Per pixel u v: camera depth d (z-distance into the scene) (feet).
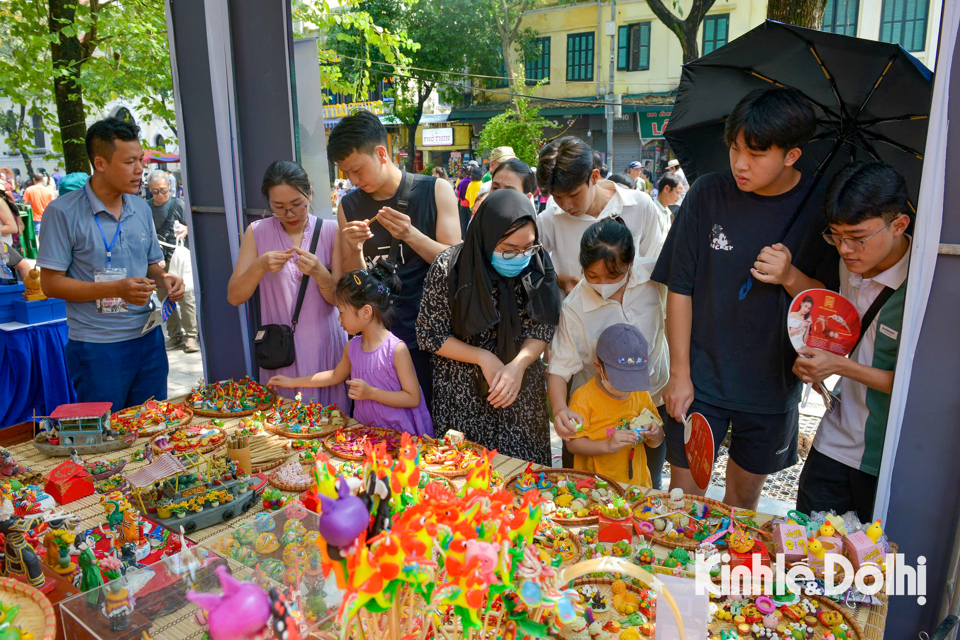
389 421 9.20
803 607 5.48
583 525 6.68
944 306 6.77
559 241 11.55
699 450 7.36
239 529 5.52
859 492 7.53
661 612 4.78
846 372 6.98
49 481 7.25
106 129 10.34
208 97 12.12
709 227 7.83
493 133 60.08
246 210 12.64
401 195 10.28
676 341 8.14
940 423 7.00
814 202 7.51
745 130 6.71
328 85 29.71
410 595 3.79
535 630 3.88
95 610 4.66
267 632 3.10
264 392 10.23
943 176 6.45
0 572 5.81
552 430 16.83
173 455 7.89
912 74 6.98
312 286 10.53
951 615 6.37
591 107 64.08
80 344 10.91
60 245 10.65
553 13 64.69
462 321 8.39
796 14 13.67
